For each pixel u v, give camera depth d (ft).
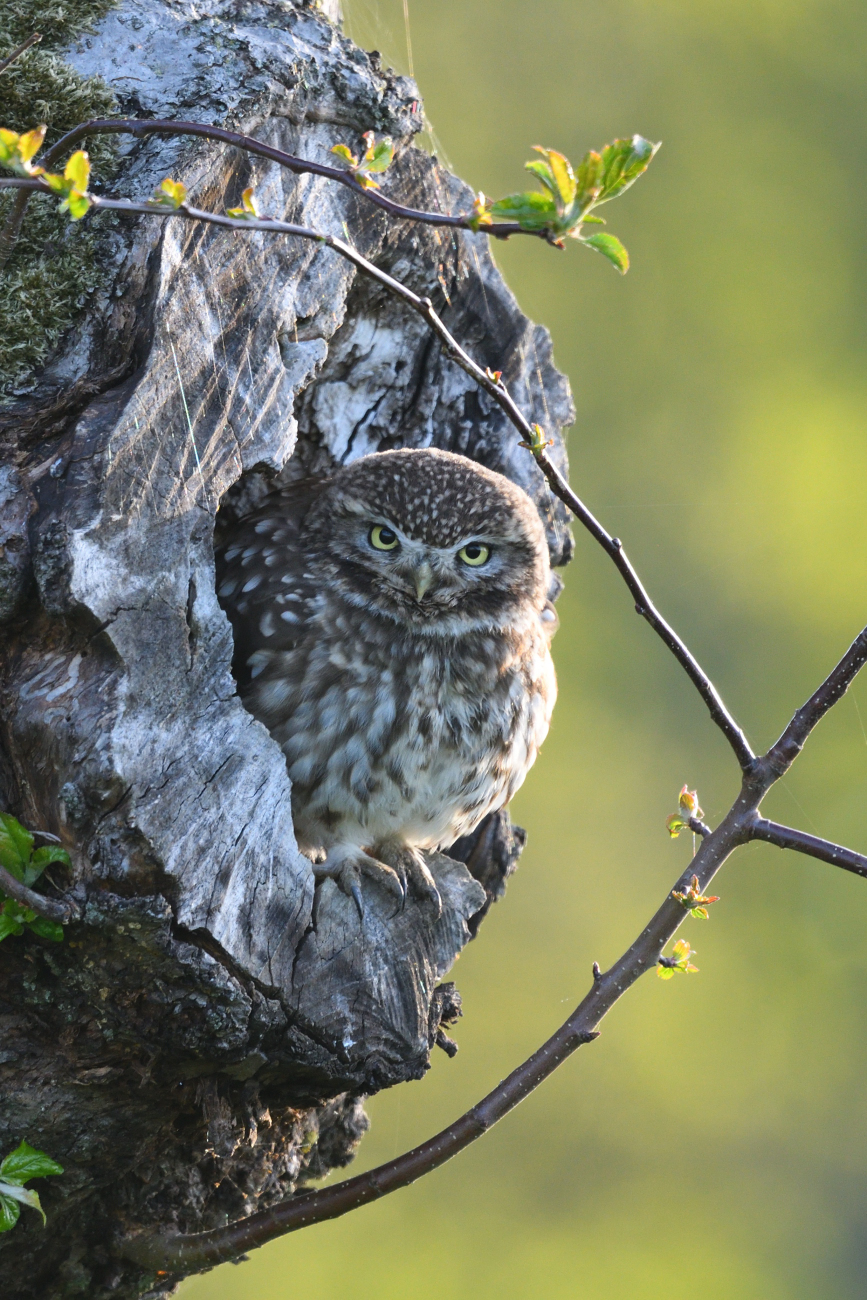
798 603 63.77
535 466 28.22
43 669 18.12
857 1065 60.70
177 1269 21.30
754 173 65.77
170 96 20.71
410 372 27.12
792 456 64.03
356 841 24.38
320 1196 20.26
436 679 24.36
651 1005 61.26
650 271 65.00
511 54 65.21
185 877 17.67
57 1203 20.43
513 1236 53.93
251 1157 22.88
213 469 19.62
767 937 62.28
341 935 20.20
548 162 14.42
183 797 17.93
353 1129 25.73
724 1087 59.41
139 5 21.61
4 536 17.87
